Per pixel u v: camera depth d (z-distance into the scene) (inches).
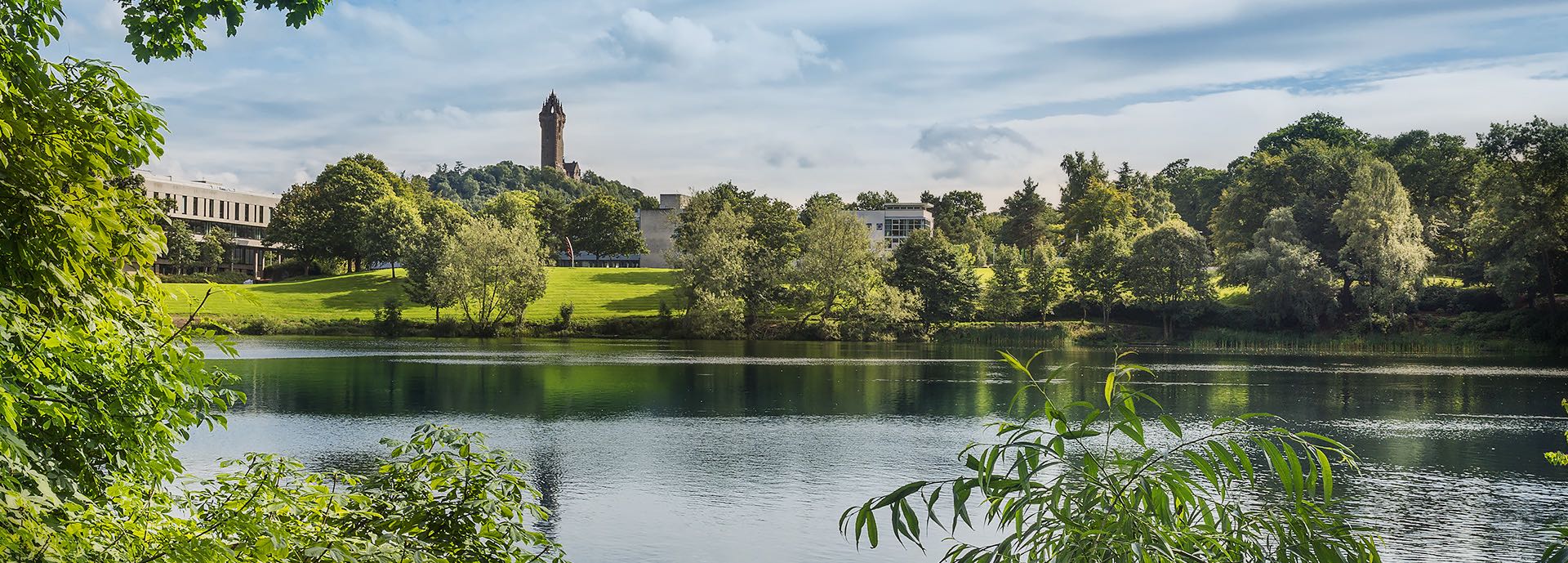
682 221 4923.7
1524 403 1600.6
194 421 244.7
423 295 3878.0
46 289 208.5
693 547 683.4
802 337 3639.3
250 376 1849.2
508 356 2498.8
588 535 711.1
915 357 2640.3
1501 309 3319.4
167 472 244.4
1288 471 205.8
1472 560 665.6
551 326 3619.6
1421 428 1296.8
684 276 3764.8
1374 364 2470.5
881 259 4065.0
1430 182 4057.6
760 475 943.7
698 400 1551.4
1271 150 5733.3
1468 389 1822.1
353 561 228.2
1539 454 1088.2
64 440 219.3
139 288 238.5
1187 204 6604.3
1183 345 3373.5
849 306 3774.6
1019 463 203.0
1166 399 1635.1
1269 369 2315.5
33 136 207.2
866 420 1333.7
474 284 3609.7
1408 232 3376.0
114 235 229.0
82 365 210.1
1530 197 3117.6
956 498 202.5
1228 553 204.1
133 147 230.5
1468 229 3469.5
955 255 3801.7
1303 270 3329.2
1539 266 3161.9
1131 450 1034.1
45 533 177.8
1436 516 784.3
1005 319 3846.0
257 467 284.8
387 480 302.0
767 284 3801.7
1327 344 3228.3
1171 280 3535.9
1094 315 3880.4
